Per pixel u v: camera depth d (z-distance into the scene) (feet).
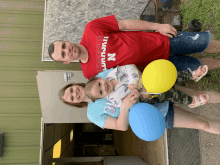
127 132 17.74
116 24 5.74
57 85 9.18
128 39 5.49
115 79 5.43
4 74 9.12
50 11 9.42
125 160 12.74
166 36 5.65
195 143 8.11
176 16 8.66
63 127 16.01
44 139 9.41
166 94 5.09
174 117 5.66
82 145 25.02
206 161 7.59
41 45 9.34
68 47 5.49
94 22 5.74
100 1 9.66
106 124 5.64
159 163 10.38
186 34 5.64
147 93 4.92
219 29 6.88
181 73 5.26
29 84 9.19
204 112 7.66
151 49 5.51
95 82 5.26
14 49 9.22
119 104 5.38
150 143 11.89
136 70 5.31
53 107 9.32
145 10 8.98
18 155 9.20
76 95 5.97
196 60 6.26
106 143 25.58
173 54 5.96
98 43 5.50
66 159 12.67
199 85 7.81
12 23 9.31
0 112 9.14
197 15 7.79
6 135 9.16
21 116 9.25
